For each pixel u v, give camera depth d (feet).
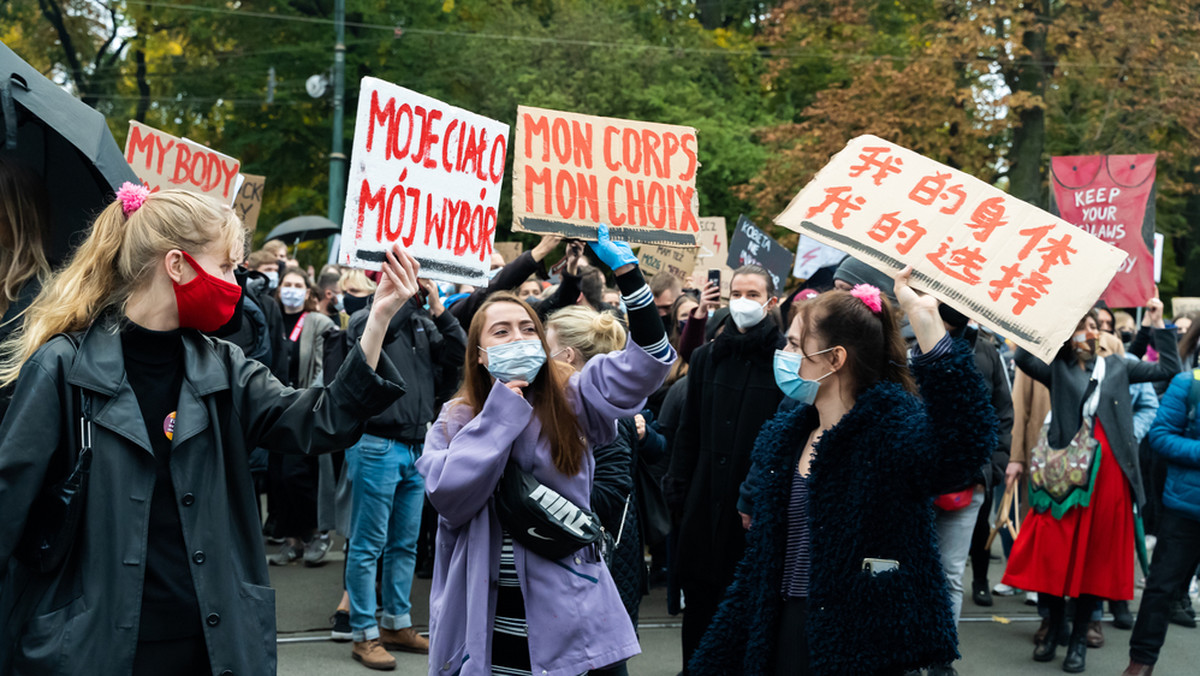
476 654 9.20
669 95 79.56
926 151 65.62
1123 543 18.08
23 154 10.36
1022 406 22.61
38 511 6.75
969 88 63.31
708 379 15.47
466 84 78.64
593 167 11.50
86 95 85.20
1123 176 23.52
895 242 9.32
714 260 34.42
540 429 9.61
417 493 17.56
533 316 9.91
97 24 85.35
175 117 83.30
